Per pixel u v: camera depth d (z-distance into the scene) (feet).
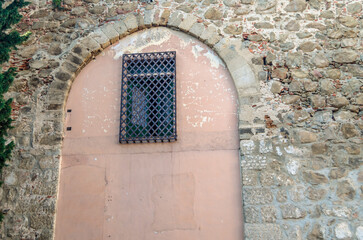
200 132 18.43
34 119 19.30
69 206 17.89
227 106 18.75
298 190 16.75
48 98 19.60
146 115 19.03
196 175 17.76
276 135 17.69
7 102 18.19
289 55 19.07
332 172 16.87
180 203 17.43
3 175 18.37
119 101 19.44
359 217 16.10
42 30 21.06
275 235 16.22
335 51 18.92
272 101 18.31
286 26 19.62
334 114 17.83
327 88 18.29
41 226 17.49
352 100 17.97
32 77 20.11
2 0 19.93
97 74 20.11
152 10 20.72
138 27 20.53
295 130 17.71
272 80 18.70
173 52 19.79
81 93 19.83
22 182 18.24
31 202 17.89
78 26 20.88
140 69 19.71
